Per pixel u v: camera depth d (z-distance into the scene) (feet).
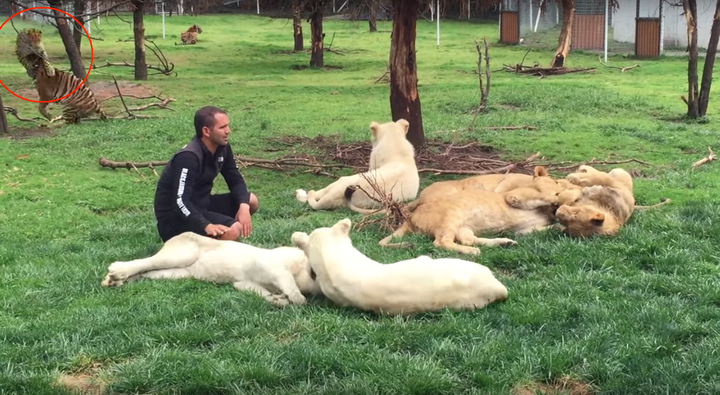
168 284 18.48
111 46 108.58
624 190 23.85
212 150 20.98
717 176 31.53
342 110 55.67
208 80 75.77
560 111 53.36
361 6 77.46
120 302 17.49
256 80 77.00
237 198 21.71
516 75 78.64
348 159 37.27
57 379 13.97
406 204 26.71
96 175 35.04
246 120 50.57
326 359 14.34
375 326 15.76
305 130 46.85
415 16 38.91
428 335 15.30
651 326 15.93
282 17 139.33
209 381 13.61
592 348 14.80
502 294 17.06
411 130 39.34
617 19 104.01
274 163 36.27
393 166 28.22
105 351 15.01
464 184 24.95
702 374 13.76
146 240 23.86
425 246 21.38
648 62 88.48
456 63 91.04
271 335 15.72
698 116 49.19
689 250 21.29
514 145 41.24
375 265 16.88
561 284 18.60
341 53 103.60
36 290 18.67
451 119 50.72
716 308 17.12
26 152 39.73
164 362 14.28
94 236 24.88
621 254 20.85
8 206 29.40
